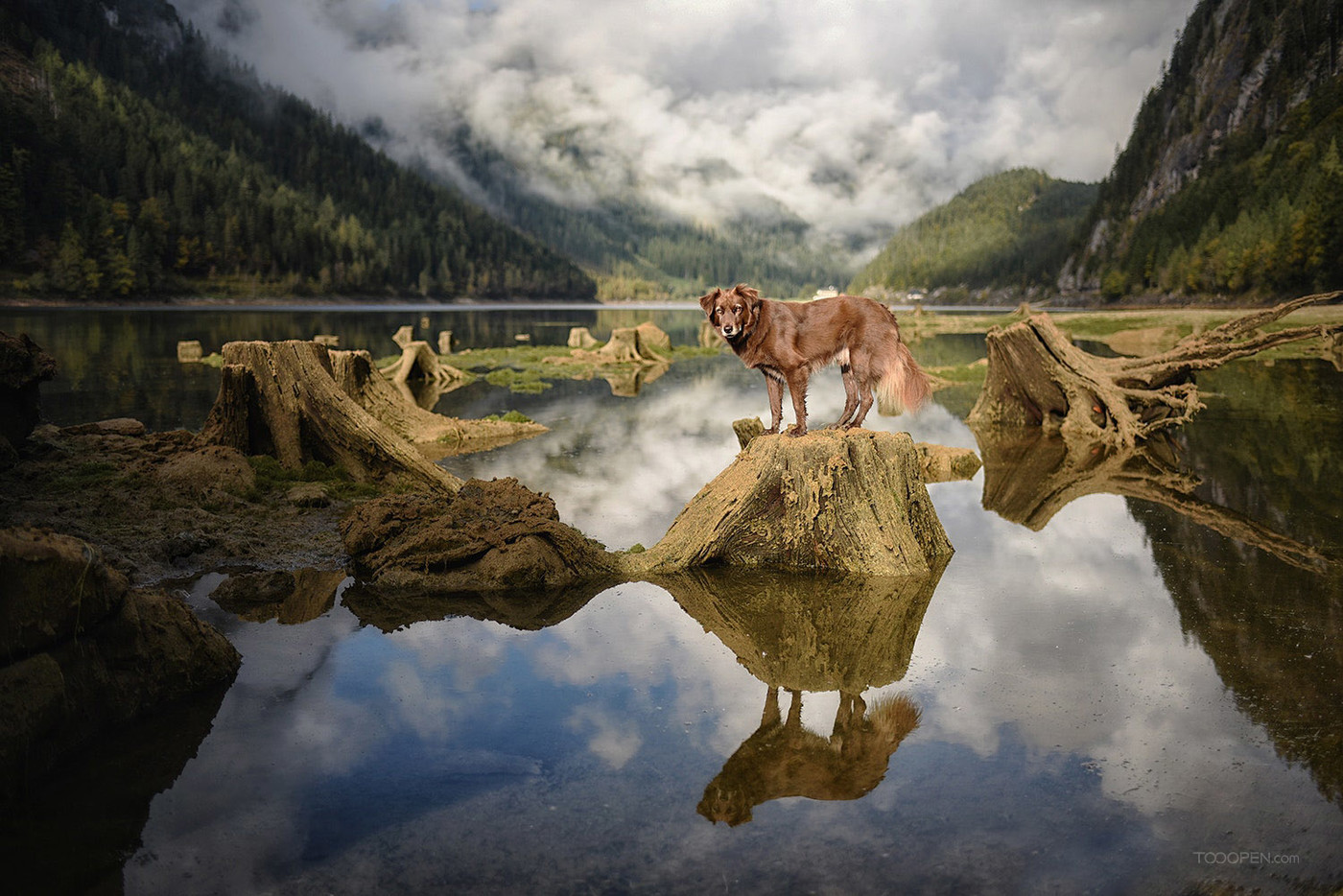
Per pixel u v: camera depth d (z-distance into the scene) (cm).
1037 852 336
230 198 15838
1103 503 1008
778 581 725
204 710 468
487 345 4425
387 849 340
